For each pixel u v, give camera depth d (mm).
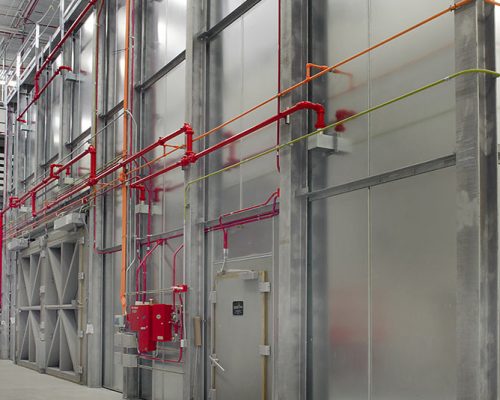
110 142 12859
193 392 8914
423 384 5668
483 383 4867
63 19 15094
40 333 15781
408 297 5895
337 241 6812
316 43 7367
